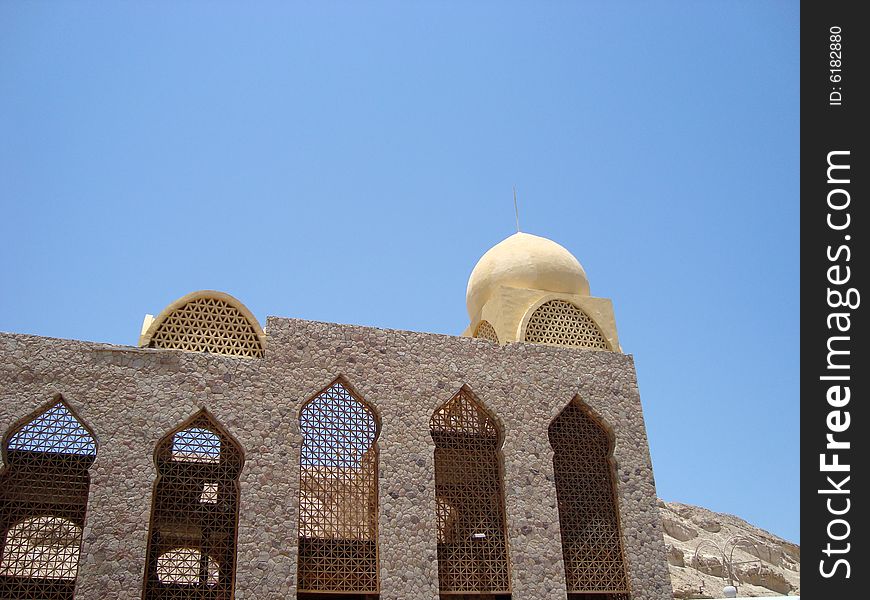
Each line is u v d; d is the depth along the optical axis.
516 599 17.55
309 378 17.92
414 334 19.39
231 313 18.27
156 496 16.34
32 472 15.79
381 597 16.58
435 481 18.89
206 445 16.91
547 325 21.47
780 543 40.91
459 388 19.16
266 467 16.81
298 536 16.72
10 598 14.92
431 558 17.22
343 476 17.64
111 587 14.98
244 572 15.80
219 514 16.59
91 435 16.23
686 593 31.94
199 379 17.12
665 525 40.12
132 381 16.67
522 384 19.81
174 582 16.05
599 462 20.02
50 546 15.75
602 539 19.17
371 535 17.41
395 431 18.14
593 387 20.52
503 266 23.41
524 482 18.75
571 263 23.64
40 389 16.00
